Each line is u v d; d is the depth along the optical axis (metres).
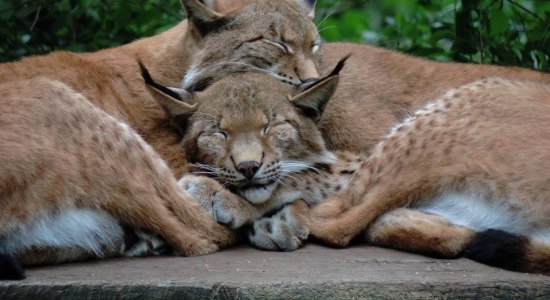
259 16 12.80
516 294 8.73
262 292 8.55
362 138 12.28
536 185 9.58
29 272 9.19
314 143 11.44
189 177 10.69
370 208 10.45
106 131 9.77
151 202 9.91
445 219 10.20
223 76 12.54
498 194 9.80
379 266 9.55
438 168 10.15
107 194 9.62
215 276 9.01
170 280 8.73
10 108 9.29
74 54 11.72
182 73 12.37
